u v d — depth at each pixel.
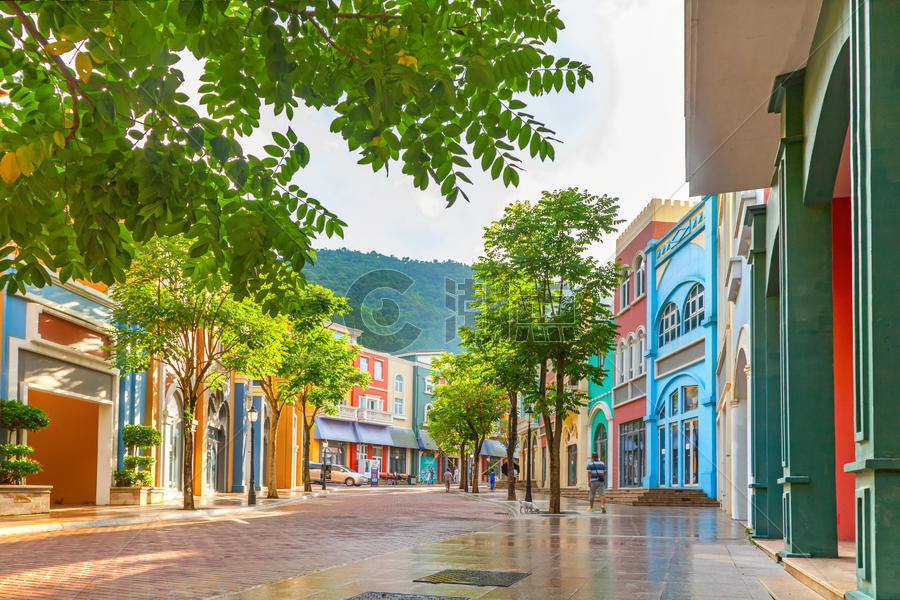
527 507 23.77
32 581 6.98
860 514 5.22
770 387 11.02
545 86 3.05
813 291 8.24
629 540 11.81
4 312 17.25
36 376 18.72
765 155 8.51
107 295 21.89
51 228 3.20
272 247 3.26
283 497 31.23
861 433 4.94
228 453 35.34
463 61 2.67
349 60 2.89
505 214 15.06
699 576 7.57
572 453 40.62
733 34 5.40
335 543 11.86
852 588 5.93
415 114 2.94
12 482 16.94
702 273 24.33
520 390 19.98
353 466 59.31
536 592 6.55
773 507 11.01
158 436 23.81
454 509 24.19
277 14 2.80
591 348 18.06
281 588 6.86
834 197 9.91
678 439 26.48
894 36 4.73
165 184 2.88
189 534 13.20
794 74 6.44
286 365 28.58
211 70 3.06
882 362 4.70
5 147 2.63
